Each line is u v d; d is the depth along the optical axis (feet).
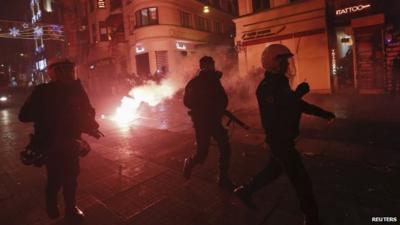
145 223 10.26
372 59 41.06
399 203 10.16
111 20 86.02
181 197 12.05
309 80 48.37
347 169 13.56
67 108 9.33
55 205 10.27
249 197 10.22
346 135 19.79
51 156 9.39
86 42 104.53
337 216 9.66
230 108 35.32
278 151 8.57
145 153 18.78
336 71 45.73
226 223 9.81
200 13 87.30
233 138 20.80
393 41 38.86
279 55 8.41
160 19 73.82
